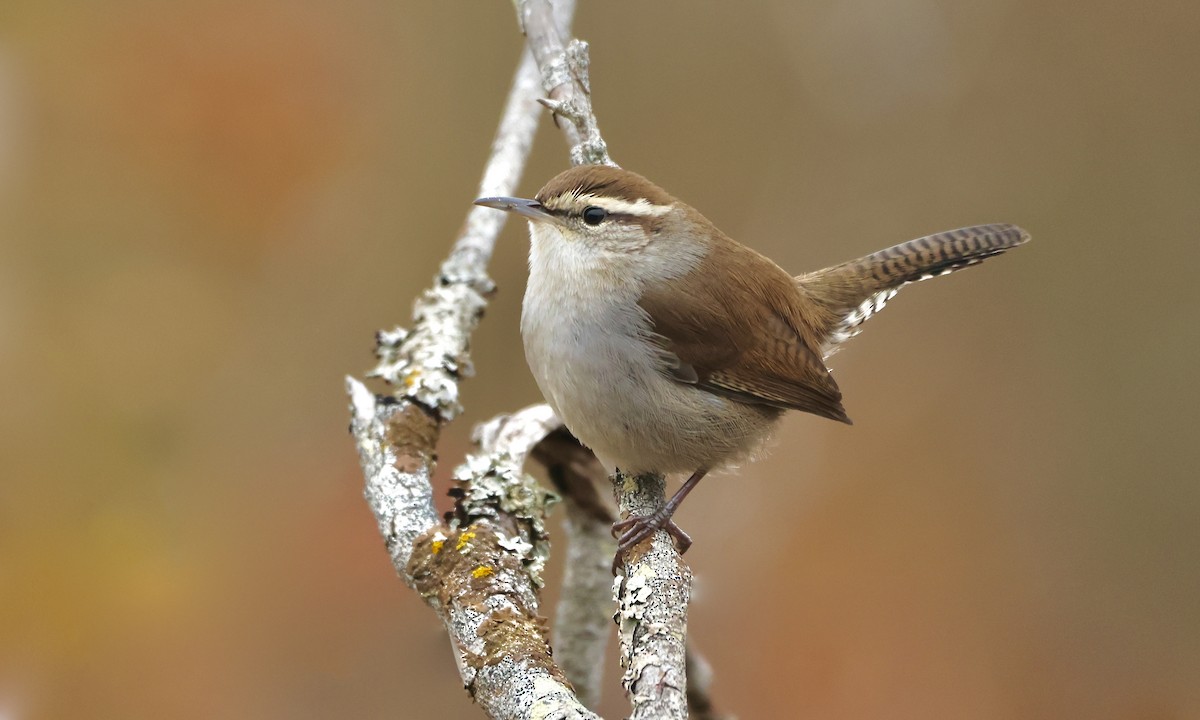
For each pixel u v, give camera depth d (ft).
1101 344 41.98
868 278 28.40
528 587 19.61
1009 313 42.73
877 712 33.24
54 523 33.81
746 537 36.73
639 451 24.25
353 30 39.83
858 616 35.01
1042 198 43.57
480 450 24.45
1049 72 44.14
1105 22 43.70
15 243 37.37
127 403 36.76
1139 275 42.60
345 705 30.76
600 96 44.78
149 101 38.29
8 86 37.47
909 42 44.47
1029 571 37.65
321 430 37.52
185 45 38.65
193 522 34.27
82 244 37.96
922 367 41.73
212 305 38.37
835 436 39.65
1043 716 34.32
